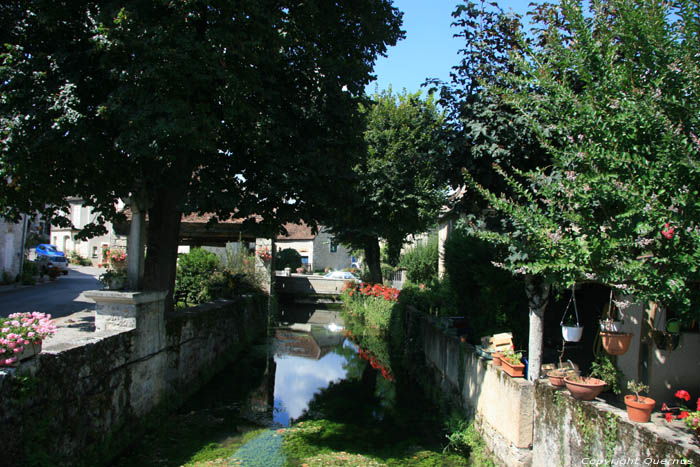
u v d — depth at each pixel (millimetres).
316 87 9641
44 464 5148
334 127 9688
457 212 7508
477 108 6609
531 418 6152
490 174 6645
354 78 9602
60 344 6148
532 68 5352
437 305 13102
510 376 6484
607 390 6543
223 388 11312
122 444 7160
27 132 6789
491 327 8664
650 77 4340
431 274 21859
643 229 3887
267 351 16031
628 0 4367
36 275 24719
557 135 5816
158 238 9508
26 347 5129
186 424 8672
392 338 17578
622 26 4445
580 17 4707
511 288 8305
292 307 30922
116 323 7723
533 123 5262
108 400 6832
